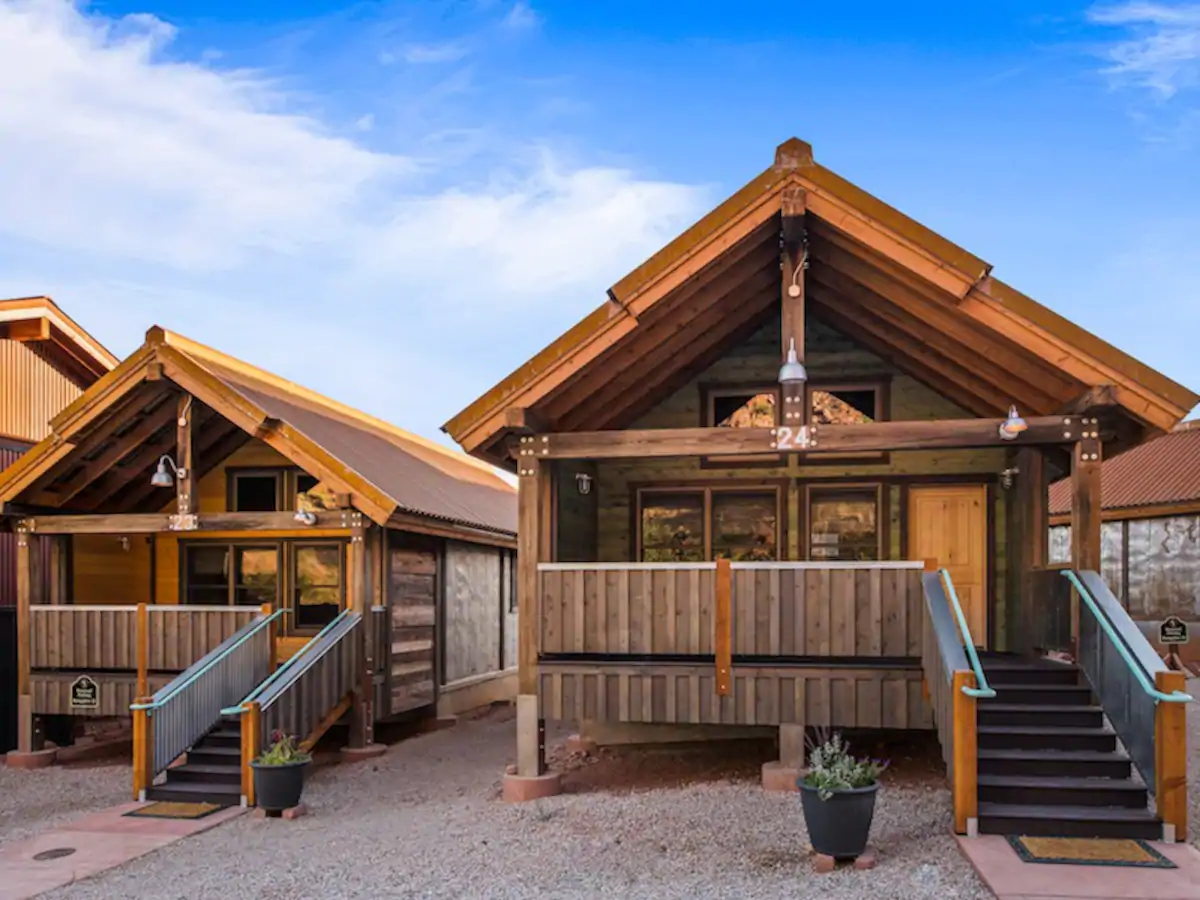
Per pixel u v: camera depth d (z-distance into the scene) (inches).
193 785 469.4
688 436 439.5
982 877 292.4
